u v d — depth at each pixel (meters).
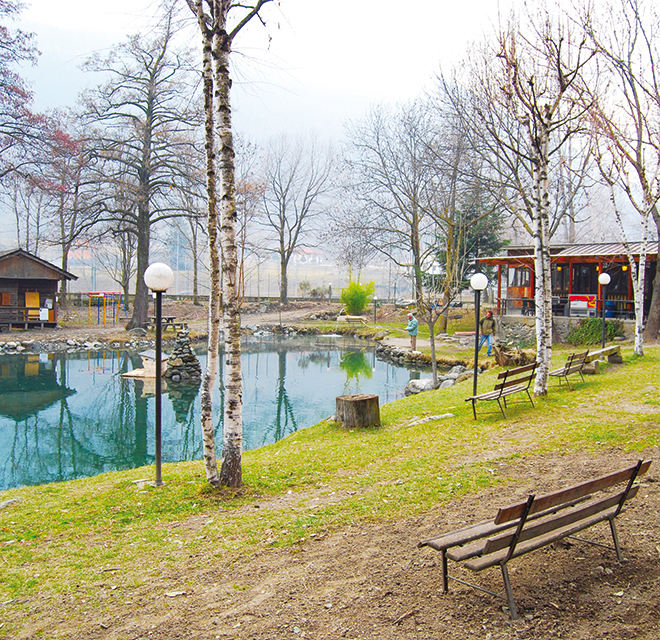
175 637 3.58
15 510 6.71
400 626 3.54
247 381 21.86
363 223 33.53
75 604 4.12
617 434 8.30
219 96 6.37
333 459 8.41
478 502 5.88
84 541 5.47
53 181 29.83
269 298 55.31
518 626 3.47
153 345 31.55
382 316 47.28
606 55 13.55
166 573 4.60
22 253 32.91
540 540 3.90
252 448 12.72
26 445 13.34
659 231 19.66
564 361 17.58
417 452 8.53
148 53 28.91
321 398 18.55
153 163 34.50
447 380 17.77
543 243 11.62
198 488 6.96
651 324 20.52
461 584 4.05
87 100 31.55
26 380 21.33
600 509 4.23
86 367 24.50
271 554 4.86
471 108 20.20
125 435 14.28
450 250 19.00
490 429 9.70
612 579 4.00
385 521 5.51
